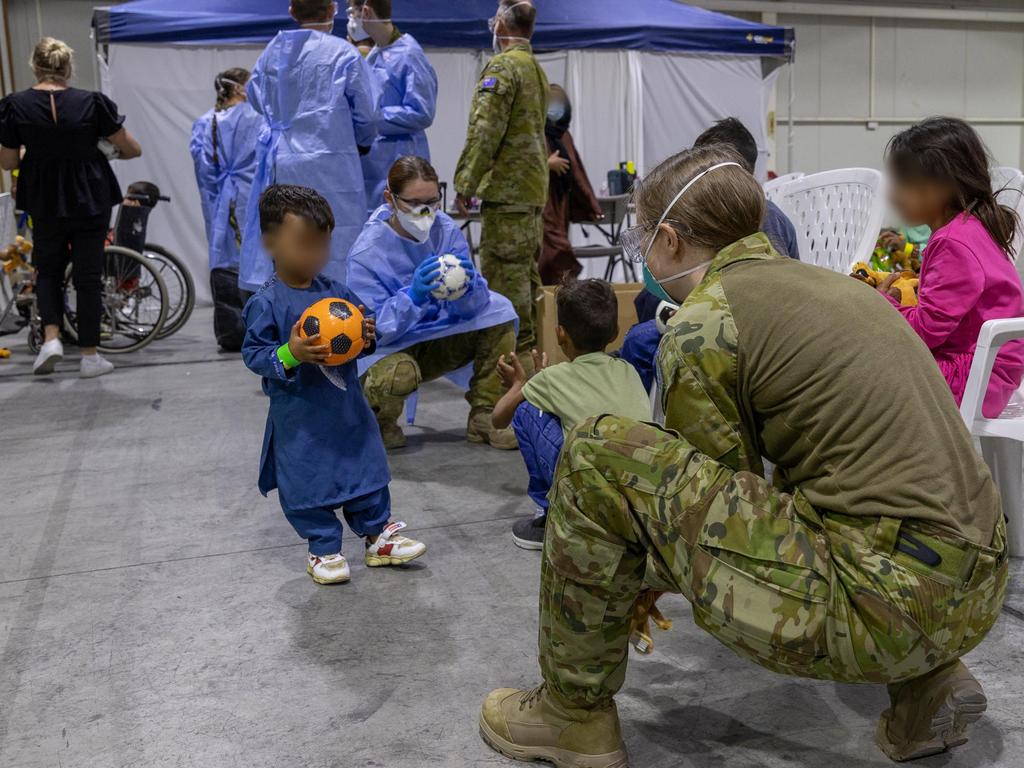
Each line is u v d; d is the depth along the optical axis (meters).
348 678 1.86
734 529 1.24
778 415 1.25
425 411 4.21
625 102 8.09
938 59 14.39
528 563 2.44
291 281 2.26
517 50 3.73
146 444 3.67
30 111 4.61
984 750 1.55
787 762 1.54
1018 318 2.04
